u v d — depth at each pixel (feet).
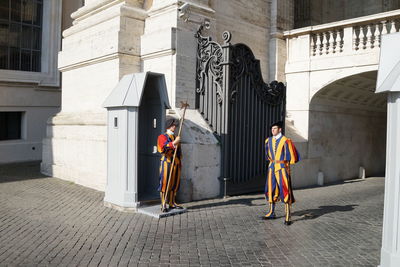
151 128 24.49
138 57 30.22
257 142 29.35
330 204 25.68
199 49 28.50
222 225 19.21
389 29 32.14
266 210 22.84
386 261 12.32
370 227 19.43
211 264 13.91
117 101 21.68
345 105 41.19
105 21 30.91
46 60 49.73
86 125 30.45
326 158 38.58
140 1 31.42
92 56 31.68
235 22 35.53
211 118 27.35
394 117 12.26
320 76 36.11
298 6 51.70
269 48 39.45
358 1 51.39
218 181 26.37
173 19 28.09
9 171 37.93
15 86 46.11
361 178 43.29
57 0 50.26
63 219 19.83
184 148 24.97
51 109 49.80
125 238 16.81
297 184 34.50
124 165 21.66
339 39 35.19
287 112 38.27
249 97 28.40
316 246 16.20
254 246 16.05
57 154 34.35
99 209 22.08
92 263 13.84
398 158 11.96
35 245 15.74
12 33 47.34
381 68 13.14
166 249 15.46
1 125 46.09
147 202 22.30
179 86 27.37
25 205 22.88
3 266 13.46
